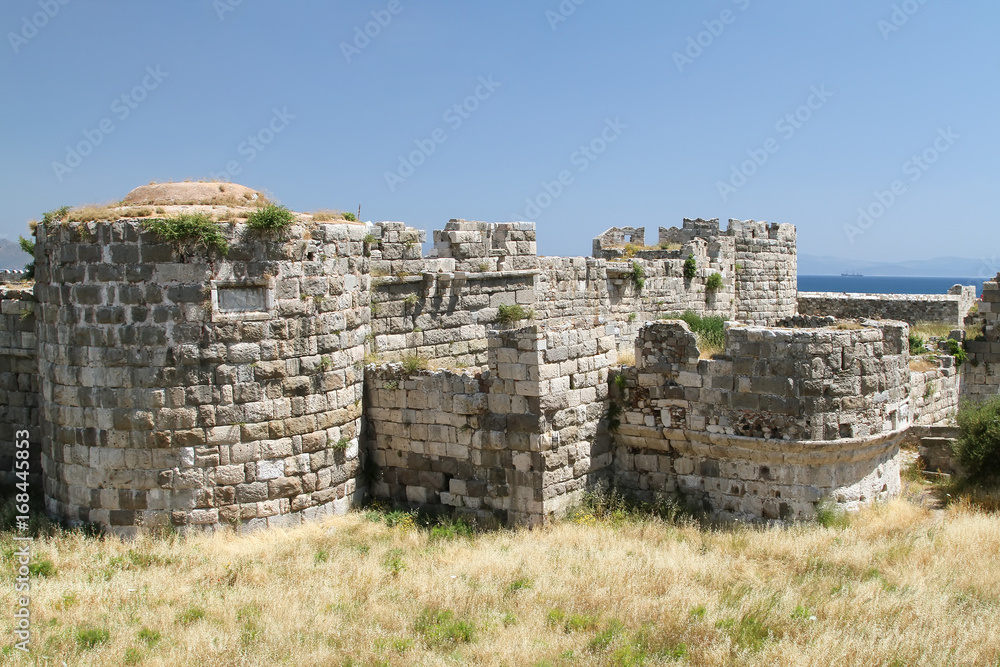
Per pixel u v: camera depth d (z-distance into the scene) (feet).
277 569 50.75
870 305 170.19
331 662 36.68
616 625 40.22
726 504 61.05
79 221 56.70
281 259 58.23
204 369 56.24
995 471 66.74
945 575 46.29
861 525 56.59
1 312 68.95
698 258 125.08
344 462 63.16
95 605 44.34
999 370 97.71
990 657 35.50
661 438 62.59
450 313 79.25
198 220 55.36
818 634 38.47
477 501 61.62
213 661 36.50
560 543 54.60
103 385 56.49
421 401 63.67
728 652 36.40
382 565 51.49
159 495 56.59
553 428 59.21
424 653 37.63
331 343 61.41
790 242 146.00
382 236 73.00
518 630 39.91
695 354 60.54
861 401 57.77
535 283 89.56
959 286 173.99
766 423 58.18
